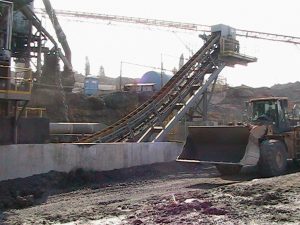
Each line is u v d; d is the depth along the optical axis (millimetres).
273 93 59688
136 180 14828
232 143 14508
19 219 8820
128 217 7973
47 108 32594
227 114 43125
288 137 15148
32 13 34719
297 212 7684
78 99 35250
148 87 40906
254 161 13445
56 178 13508
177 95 24391
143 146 17469
